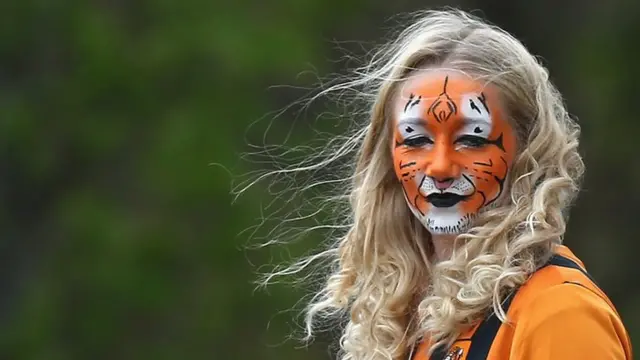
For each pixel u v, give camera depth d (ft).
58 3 96.02
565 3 116.37
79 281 89.20
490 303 22.99
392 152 25.25
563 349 21.61
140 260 87.81
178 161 89.51
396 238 26.22
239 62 93.04
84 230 90.43
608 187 109.60
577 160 24.43
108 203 91.91
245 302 85.05
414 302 26.02
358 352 26.23
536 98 24.12
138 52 94.68
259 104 93.09
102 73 94.17
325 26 98.78
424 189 24.18
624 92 110.01
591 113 110.83
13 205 95.04
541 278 22.66
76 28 95.45
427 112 24.12
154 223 88.84
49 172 94.84
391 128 25.57
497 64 24.09
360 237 26.55
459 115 23.91
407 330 25.84
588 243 109.40
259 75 93.35
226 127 91.35
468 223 23.98
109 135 93.50
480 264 23.25
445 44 24.53
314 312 27.45
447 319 23.36
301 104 92.84
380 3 102.58
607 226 109.60
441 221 24.11
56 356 88.58
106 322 88.02
